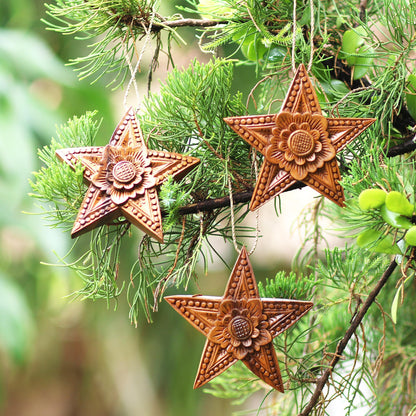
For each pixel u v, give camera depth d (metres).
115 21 1.80
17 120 2.43
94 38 2.71
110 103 2.62
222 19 1.80
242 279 1.76
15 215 2.54
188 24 1.81
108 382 3.91
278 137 1.75
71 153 1.76
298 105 1.75
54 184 1.76
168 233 1.81
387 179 1.74
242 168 1.80
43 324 4.09
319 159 1.75
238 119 1.75
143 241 1.81
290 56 1.82
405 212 1.72
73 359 4.50
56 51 2.93
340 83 1.83
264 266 2.97
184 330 3.12
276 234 2.94
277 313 1.76
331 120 1.75
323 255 2.02
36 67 2.53
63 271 2.61
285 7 1.83
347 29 1.84
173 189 1.75
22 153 2.39
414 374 2.02
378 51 1.84
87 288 1.81
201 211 1.78
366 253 1.87
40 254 3.09
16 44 2.52
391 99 1.78
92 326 3.52
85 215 1.75
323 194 1.75
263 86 1.89
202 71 1.77
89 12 1.81
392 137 1.82
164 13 2.11
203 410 3.21
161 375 3.20
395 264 1.78
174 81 1.77
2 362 4.32
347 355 1.96
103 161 1.76
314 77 1.80
